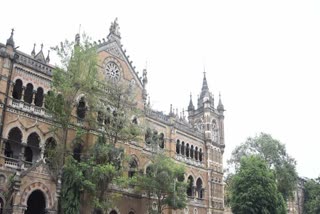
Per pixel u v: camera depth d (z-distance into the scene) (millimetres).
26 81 44844
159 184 48844
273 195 61406
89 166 40906
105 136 48156
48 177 39312
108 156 43031
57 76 41531
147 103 61188
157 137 58062
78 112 49750
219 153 75750
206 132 73750
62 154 40750
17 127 42156
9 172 40062
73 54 42531
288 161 78500
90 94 45312
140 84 60688
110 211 49344
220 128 78438
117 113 46094
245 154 79688
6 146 43719
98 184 42375
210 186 70000
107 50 55656
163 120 63562
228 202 75562
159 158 50875
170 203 49281
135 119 56156
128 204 52312
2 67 42438
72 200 39344
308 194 110375
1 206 38688
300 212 107000
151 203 54469
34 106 44594
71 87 41469
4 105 41375
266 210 59906
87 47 43438
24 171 37531
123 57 58344
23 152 41938
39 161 39094
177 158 64312
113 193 47125
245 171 63938
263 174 63031
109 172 41031
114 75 55906
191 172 66688
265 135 81250
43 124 44906
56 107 41094
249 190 61188
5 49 43469
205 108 76125
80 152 48219
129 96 49438
